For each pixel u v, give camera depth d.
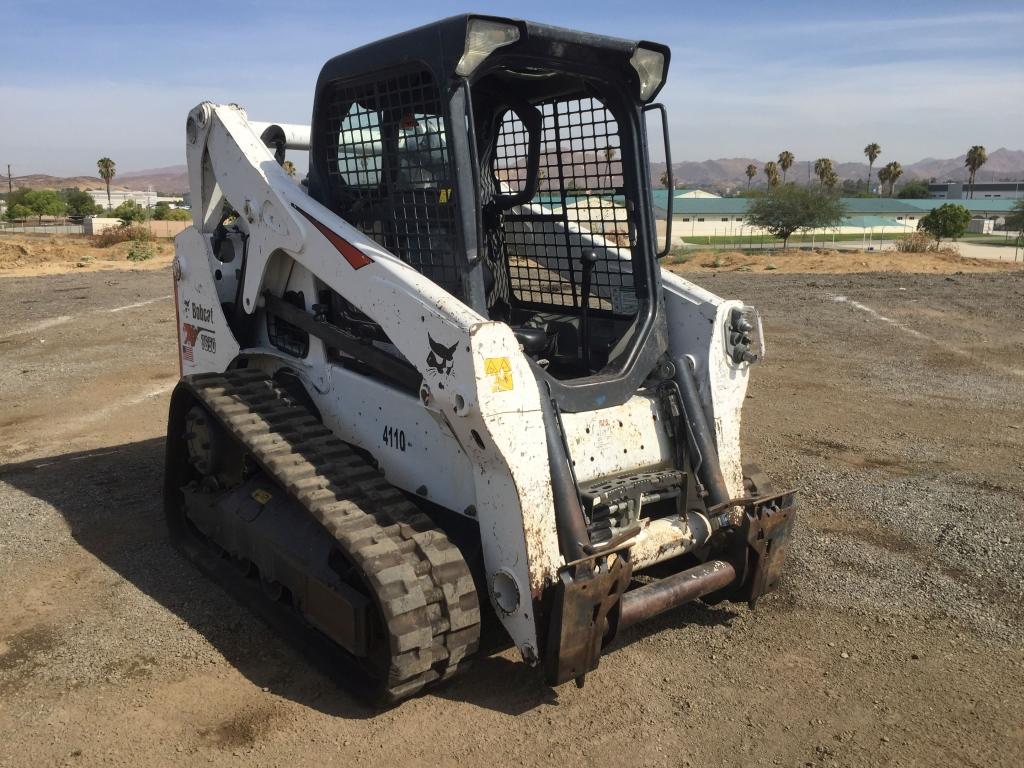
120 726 3.52
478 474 3.57
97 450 7.39
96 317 15.12
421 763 3.29
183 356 5.80
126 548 5.30
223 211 5.36
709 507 4.05
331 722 3.56
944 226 65.56
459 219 3.62
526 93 4.53
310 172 4.60
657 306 4.23
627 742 3.42
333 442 4.27
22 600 4.62
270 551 4.14
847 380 9.91
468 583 3.49
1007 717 3.58
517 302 4.99
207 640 4.22
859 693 3.76
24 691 3.77
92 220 64.38
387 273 3.74
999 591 4.70
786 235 55.47
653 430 4.07
